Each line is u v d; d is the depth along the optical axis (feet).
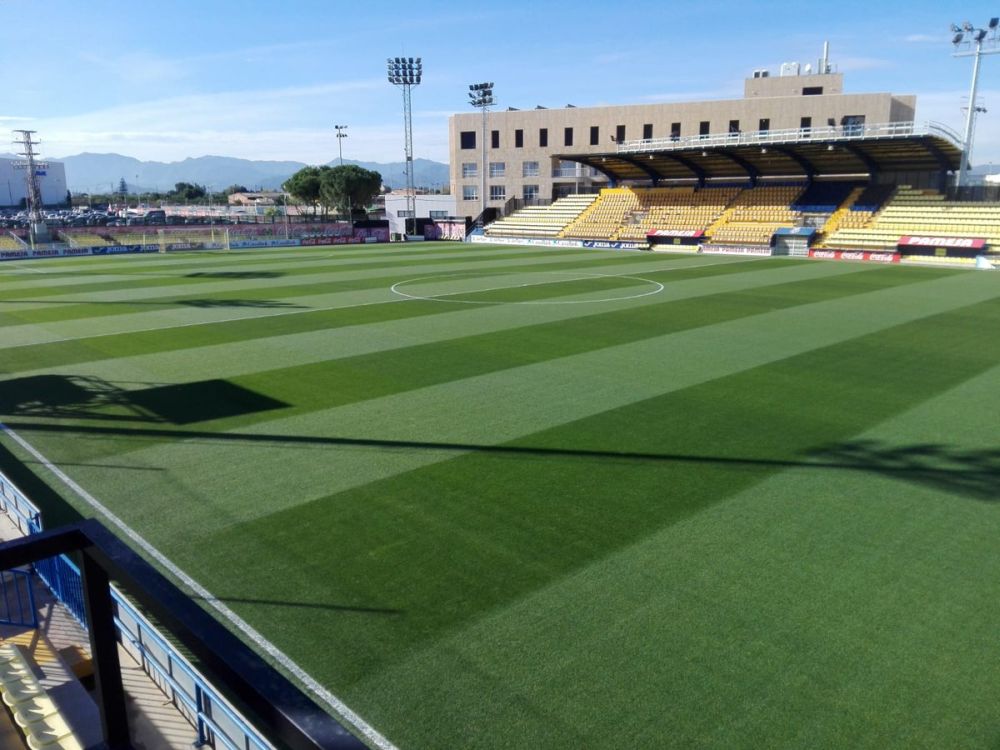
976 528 28.19
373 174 299.99
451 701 18.62
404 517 29.22
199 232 213.05
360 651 20.75
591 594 23.52
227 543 27.40
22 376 52.70
